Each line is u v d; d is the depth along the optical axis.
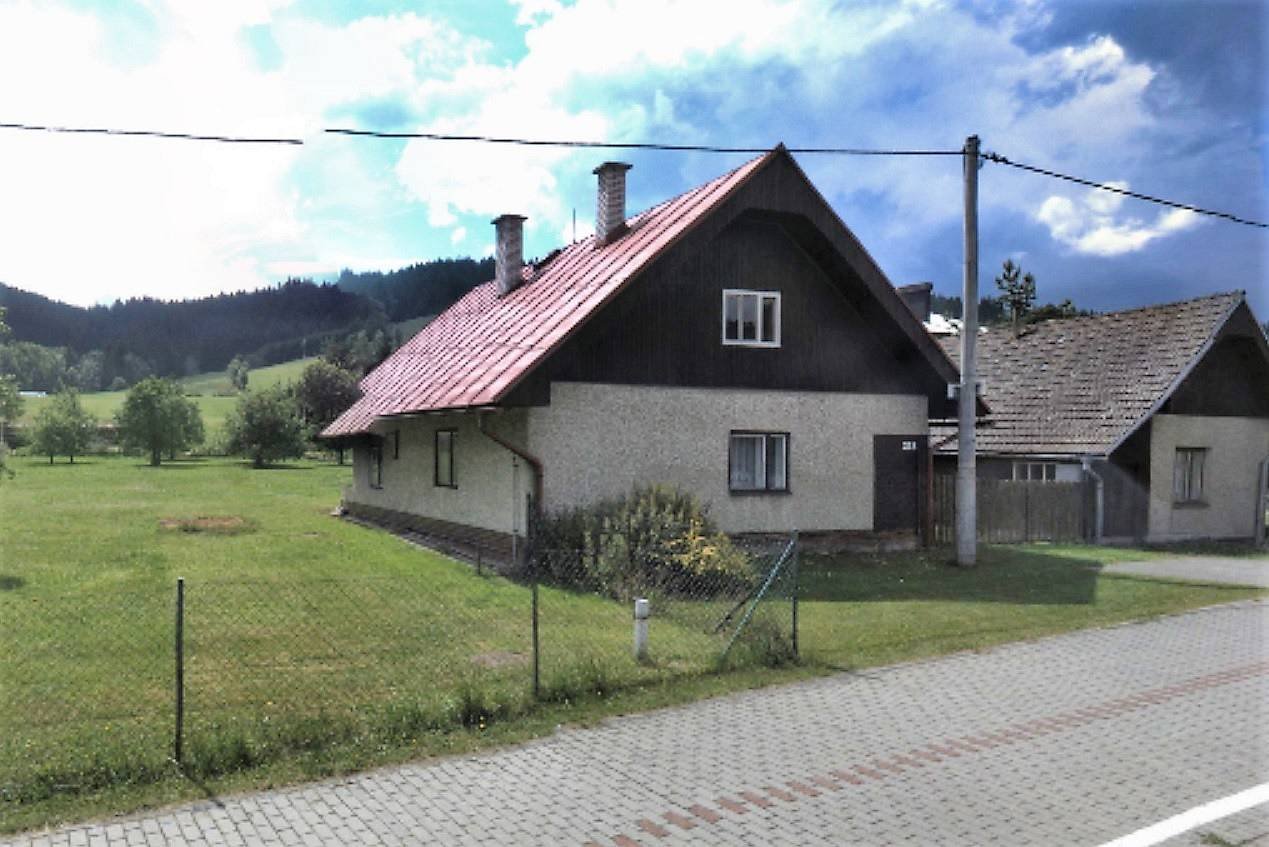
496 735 6.81
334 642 9.37
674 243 14.98
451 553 16.92
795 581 9.34
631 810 5.55
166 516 21.86
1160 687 8.36
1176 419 22.34
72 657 8.58
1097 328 24.88
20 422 54.88
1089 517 21.22
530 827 5.30
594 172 18.94
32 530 18.30
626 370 15.48
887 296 16.86
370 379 26.94
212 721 6.81
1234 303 21.52
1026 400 24.31
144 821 5.30
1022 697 8.00
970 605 12.27
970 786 5.97
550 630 10.05
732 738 6.86
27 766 5.87
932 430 24.05
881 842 5.14
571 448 15.02
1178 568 16.42
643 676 8.27
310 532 19.73
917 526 18.06
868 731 7.05
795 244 16.97
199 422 52.03
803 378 17.05
